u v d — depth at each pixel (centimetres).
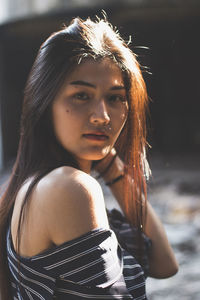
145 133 132
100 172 162
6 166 1316
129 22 1179
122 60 120
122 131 132
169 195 771
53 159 120
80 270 101
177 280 371
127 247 140
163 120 1638
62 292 104
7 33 1267
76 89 116
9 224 125
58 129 119
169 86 1662
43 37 1266
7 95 1491
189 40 1455
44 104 117
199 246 458
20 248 113
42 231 106
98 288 101
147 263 154
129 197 157
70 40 116
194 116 1633
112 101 120
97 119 115
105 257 102
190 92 1673
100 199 106
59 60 116
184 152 1548
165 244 163
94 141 117
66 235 102
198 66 1623
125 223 155
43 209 106
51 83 116
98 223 103
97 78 116
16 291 123
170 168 1174
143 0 1116
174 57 1548
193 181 940
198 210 633
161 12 1151
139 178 141
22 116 125
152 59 1539
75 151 119
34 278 108
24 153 123
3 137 1345
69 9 1130
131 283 120
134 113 127
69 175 106
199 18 1200
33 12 1171
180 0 1123
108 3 1108
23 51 1459
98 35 120
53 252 103
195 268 395
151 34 1330
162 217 611
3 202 128
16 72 1526
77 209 102
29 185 114
